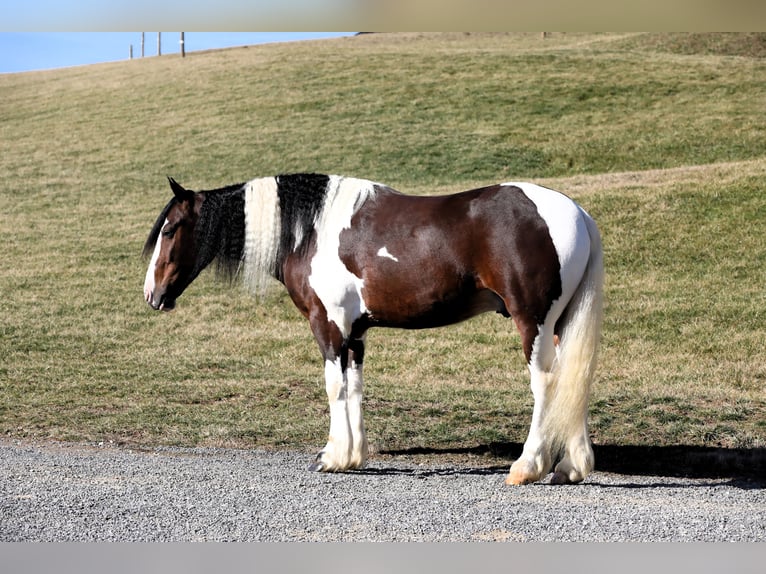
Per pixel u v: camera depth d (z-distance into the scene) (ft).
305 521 13.71
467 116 96.27
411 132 91.15
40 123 106.93
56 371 37.27
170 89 117.39
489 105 99.86
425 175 77.82
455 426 27.02
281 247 19.83
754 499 16.96
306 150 86.58
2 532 12.84
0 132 103.55
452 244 17.85
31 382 35.17
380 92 107.04
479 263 17.76
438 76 113.60
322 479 18.70
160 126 100.17
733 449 23.47
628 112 94.99
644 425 26.21
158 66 135.64
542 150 84.12
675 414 27.30
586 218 17.94
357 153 84.84
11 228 67.67
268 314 48.57
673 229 54.44
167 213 20.83
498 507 15.11
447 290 18.07
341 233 18.99
